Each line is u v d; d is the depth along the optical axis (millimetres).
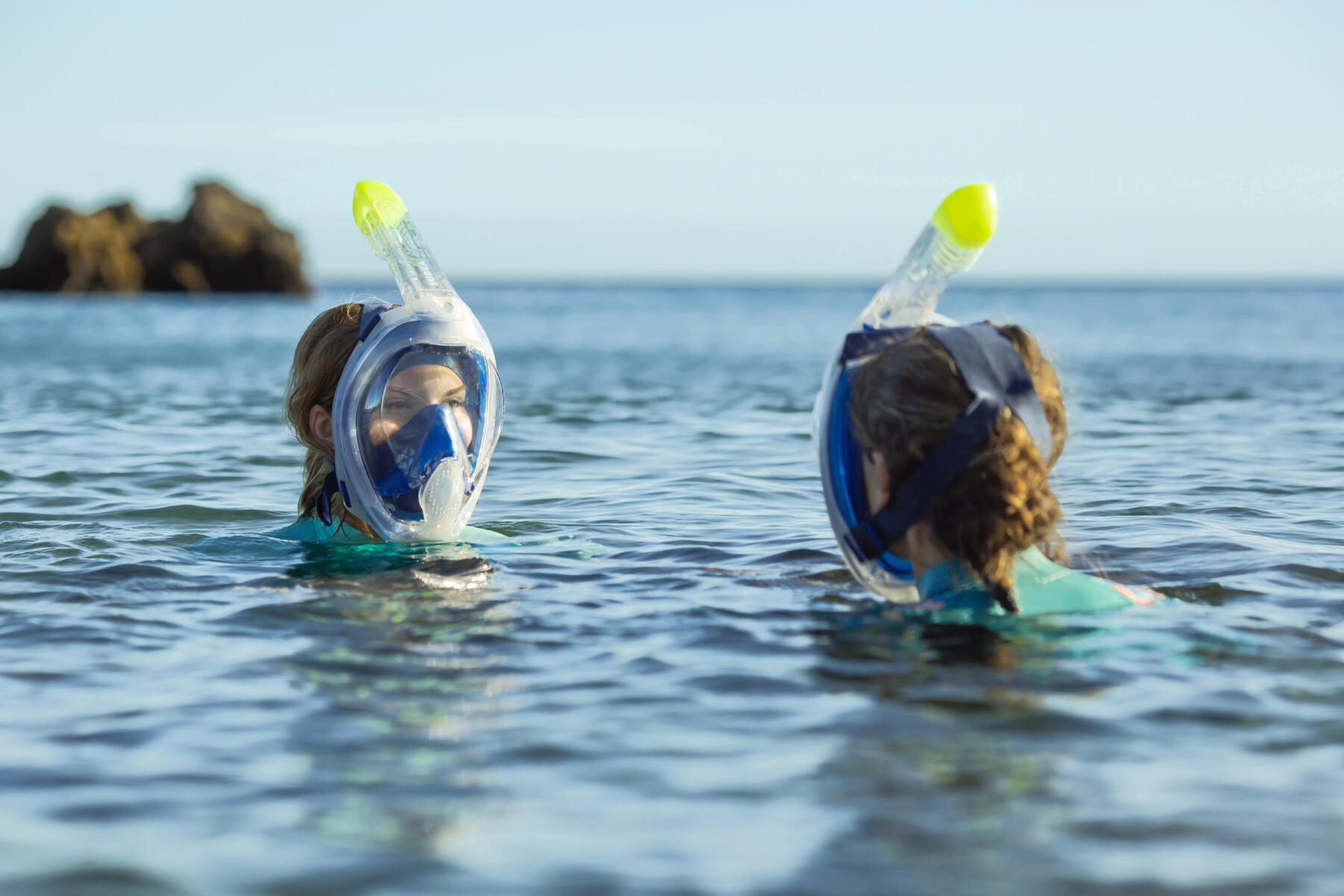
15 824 1605
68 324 30672
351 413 3389
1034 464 2441
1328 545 3543
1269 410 9047
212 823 1606
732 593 2951
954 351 2418
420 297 3486
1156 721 1949
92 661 2350
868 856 1489
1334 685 2125
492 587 3029
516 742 1899
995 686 2135
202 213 72562
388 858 1502
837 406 2594
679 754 1841
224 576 3141
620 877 1446
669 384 12188
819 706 2053
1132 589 2801
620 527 4086
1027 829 1561
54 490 4992
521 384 12180
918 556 2596
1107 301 72000
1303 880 1415
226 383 11820
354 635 2547
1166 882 1411
